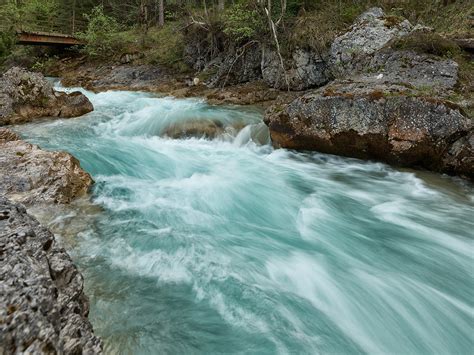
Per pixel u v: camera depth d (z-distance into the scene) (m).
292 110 7.71
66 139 8.46
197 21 15.49
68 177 5.46
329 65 10.98
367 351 3.01
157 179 6.86
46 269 2.13
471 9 11.65
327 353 2.93
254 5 12.60
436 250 4.55
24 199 4.80
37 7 23.45
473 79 7.87
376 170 7.11
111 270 3.70
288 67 12.41
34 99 10.04
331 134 7.22
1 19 20.66
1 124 9.21
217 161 7.98
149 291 3.44
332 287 3.79
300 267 4.10
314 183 6.78
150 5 24.50
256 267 4.02
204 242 4.50
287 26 12.70
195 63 17.19
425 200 5.89
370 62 9.36
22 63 22.17
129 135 9.55
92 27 20.45
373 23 10.27
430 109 6.40
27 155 5.70
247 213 5.64
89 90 15.46
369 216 5.49
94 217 4.85
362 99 6.91
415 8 12.84
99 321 2.99
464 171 6.29
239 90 13.08
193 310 3.24
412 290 3.79
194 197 5.96
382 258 4.38
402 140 6.57
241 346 2.90
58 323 1.89
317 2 13.41
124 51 19.53
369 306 3.53
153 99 12.94
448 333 3.26
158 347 2.79
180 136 9.41
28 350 1.58
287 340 3.01
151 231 4.62
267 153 8.54
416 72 8.02
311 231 5.05
